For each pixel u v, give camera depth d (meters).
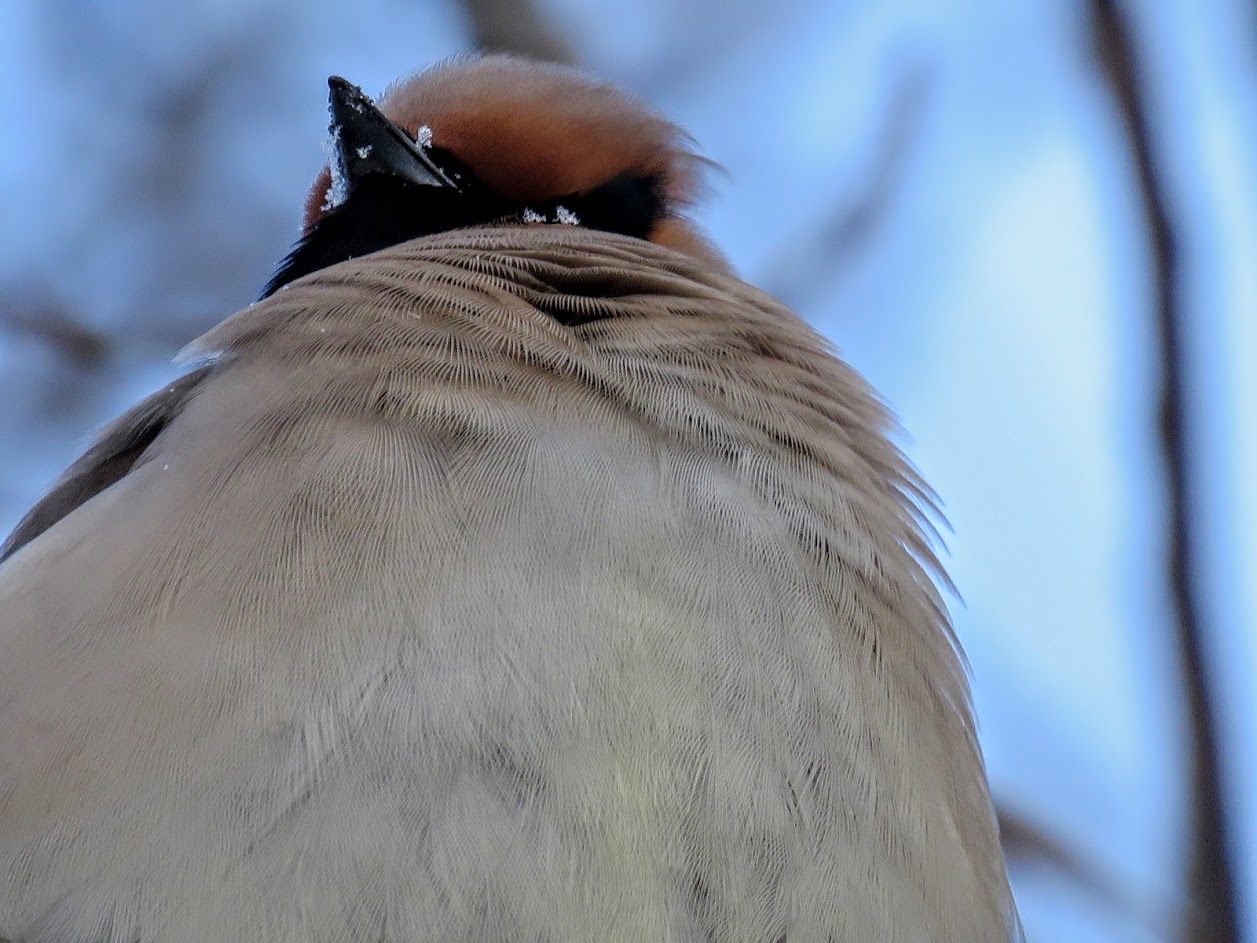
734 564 1.31
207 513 1.31
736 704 1.30
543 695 1.30
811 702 1.31
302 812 1.30
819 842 1.30
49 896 1.30
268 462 1.31
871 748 1.31
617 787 1.30
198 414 1.31
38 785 1.30
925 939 1.31
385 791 1.30
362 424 1.31
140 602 1.30
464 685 1.30
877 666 1.31
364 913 1.30
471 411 1.31
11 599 1.31
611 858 1.30
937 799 1.31
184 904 1.29
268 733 1.30
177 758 1.30
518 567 1.30
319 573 1.30
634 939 1.30
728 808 1.30
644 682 1.30
